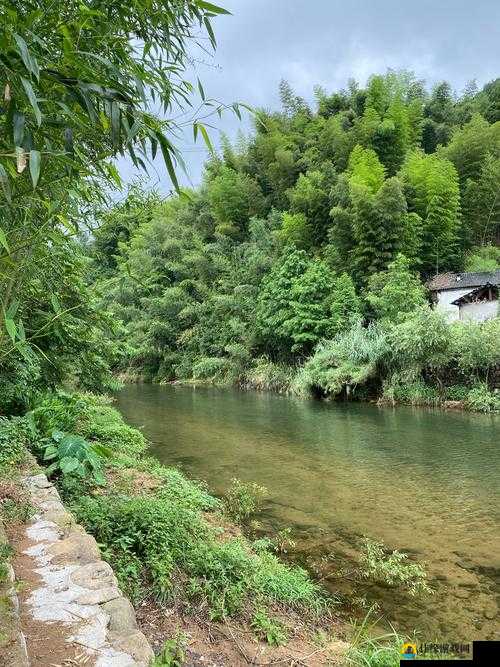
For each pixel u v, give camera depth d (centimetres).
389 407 1374
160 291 2725
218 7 146
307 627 307
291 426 1092
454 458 774
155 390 2052
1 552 266
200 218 2856
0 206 147
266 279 2250
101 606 228
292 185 2616
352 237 1978
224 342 2364
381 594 369
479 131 2381
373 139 2448
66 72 128
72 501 425
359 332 1606
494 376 1325
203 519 485
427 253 2133
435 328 1374
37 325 407
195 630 267
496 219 2308
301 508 557
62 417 655
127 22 162
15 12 117
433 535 479
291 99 3209
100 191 263
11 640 187
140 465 636
